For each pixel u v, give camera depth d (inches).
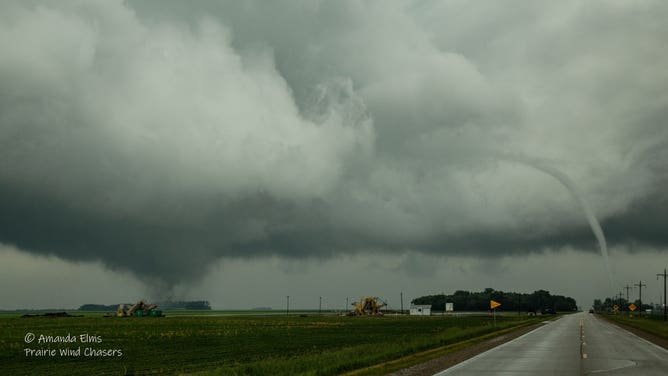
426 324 3612.2
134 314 6166.3
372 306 6451.8
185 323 3914.9
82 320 4665.4
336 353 1201.4
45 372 1152.2
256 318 5374.0
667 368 943.0
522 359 1101.7
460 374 857.5
